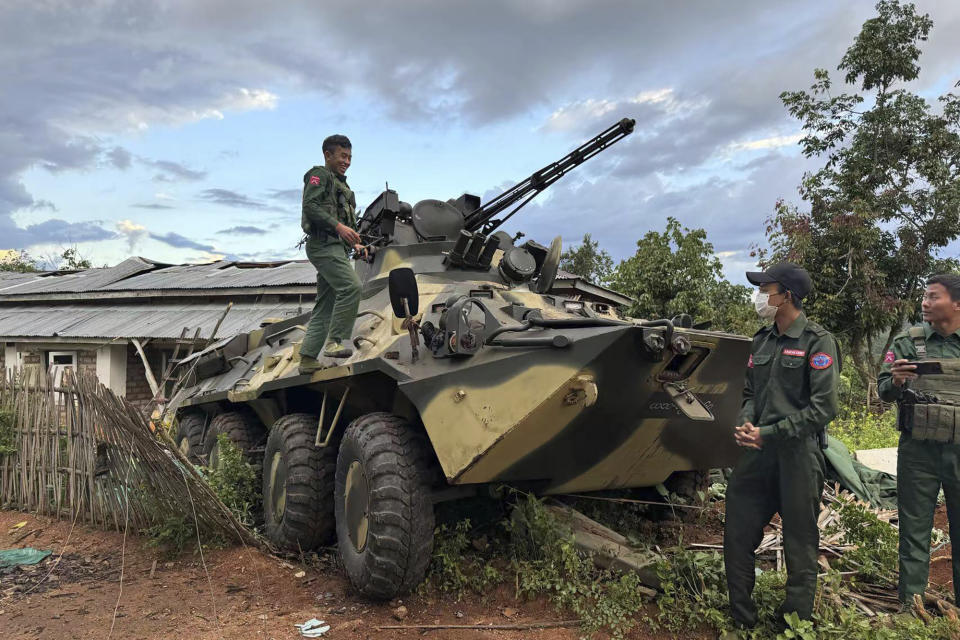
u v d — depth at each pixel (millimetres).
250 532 5246
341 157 4891
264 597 4254
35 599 4199
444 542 4402
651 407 4078
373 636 3688
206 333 12633
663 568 4059
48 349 15039
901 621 3635
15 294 17625
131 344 14484
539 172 6098
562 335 3674
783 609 3570
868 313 14359
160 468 4918
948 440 3719
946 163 15383
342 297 4691
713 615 3697
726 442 4785
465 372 3863
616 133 5781
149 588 4387
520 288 5742
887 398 4074
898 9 15305
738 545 3674
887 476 6809
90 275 19000
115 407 4988
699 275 13148
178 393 8070
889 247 15695
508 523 4551
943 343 3912
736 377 4367
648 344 3619
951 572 4645
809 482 3443
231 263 17594
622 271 14273
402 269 4051
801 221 15141
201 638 3643
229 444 6066
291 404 5867
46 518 5930
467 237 5496
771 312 3678
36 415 6105
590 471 4426
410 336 4152
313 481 5051
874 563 4535
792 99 16141
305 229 4789
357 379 4578
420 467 4125
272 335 7023
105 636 3670
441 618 3939
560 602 3977
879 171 15320
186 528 5121
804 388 3480
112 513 5543
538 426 3766
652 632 3768
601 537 4609
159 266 19062
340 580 4566
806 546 3484
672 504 5363
